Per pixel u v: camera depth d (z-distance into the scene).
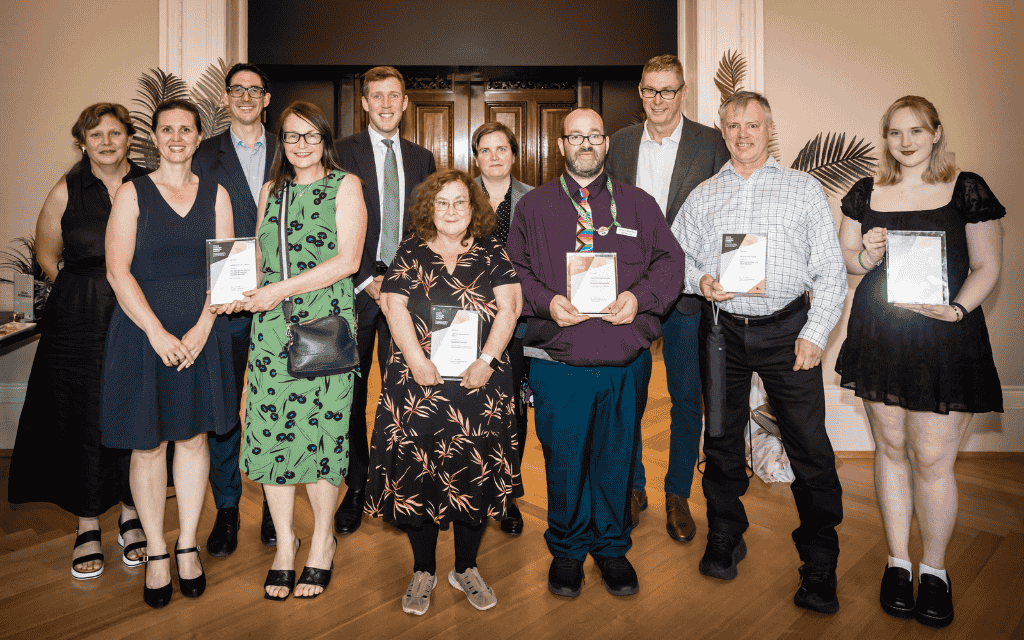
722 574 2.25
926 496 2.02
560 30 5.80
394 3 5.75
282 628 1.99
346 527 2.62
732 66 3.52
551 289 2.12
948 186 1.94
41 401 2.35
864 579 2.24
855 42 3.57
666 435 3.94
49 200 2.38
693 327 2.58
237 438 2.47
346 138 2.66
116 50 3.62
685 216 2.34
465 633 1.96
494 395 2.04
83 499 2.29
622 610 2.08
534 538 2.60
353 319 2.15
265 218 2.12
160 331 1.98
